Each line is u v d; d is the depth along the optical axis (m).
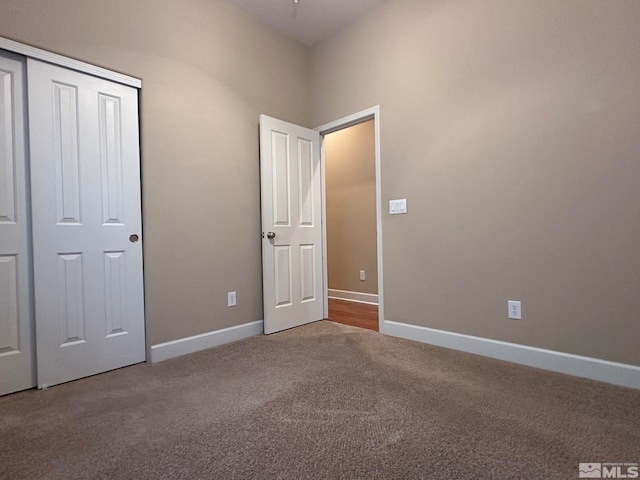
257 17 2.90
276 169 2.94
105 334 2.07
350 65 3.00
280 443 1.30
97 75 2.03
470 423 1.41
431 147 2.47
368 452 1.24
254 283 2.87
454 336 2.37
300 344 2.56
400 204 2.66
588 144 1.81
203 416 1.51
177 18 2.40
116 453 1.26
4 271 1.76
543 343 1.98
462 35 2.29
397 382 1.83
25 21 1.77
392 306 2.74
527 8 2.01
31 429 1.43
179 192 2.39
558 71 1.90
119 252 2.14
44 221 1.86
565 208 1.89
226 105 2.68
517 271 2.07
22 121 1.81
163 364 2.19
